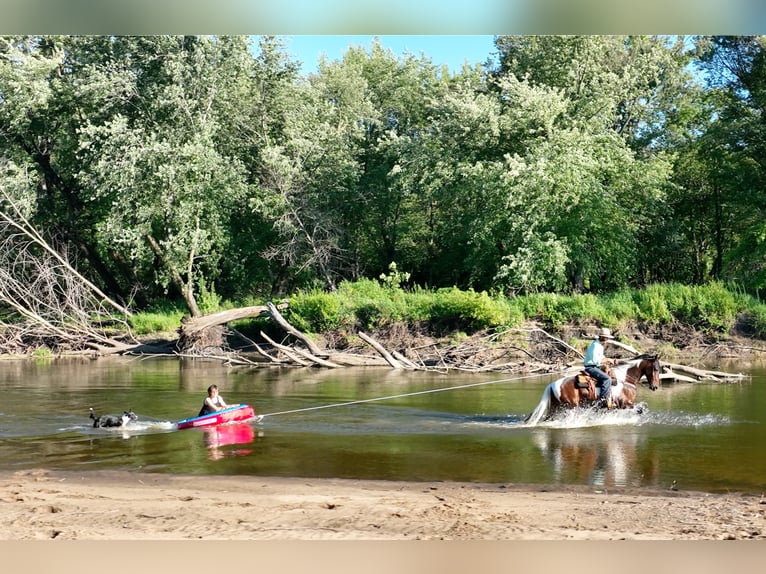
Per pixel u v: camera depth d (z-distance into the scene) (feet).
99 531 25.39
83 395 62.34
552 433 44.37
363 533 25.27
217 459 37.93
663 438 42.60
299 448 40.52
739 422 47.62
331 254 132.67
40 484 32.68
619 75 130.31
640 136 134.82
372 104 150.82
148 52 121.08
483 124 117.39
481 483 32.86
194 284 137.28
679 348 92.02
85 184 119.44
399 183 127.54
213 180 120.98
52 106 126.72
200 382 71.72
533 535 25.13
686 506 28.94
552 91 114.11
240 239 134.21
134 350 106.22
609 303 97.66
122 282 153.69
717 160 119.44
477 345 89.30
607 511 28.19
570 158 105.09
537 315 96.58
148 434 45.09
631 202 114.62
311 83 151.64
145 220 118.01
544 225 107.65
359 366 87.71
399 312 97.91
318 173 132.87
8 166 118.93
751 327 93.56
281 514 27.63
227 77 124.26
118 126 112.27
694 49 138.82
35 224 129.49
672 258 128.57
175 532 25.31
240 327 108.78
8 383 71.26
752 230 116.98
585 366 49.01
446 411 52.75
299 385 68.80
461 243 125.80
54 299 111.55
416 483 32.86
